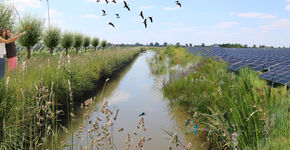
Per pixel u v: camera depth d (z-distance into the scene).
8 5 7.39
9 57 4.84
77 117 4.22
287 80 5.96
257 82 4.30
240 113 2.97
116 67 11.86
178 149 3.02
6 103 3.00
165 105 5.20
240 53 21.17
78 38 16.89
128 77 9.63
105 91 6.84
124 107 5.04
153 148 3.04
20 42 8.99
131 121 4.12
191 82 5.41
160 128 3.79
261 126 2.72
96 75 7.46
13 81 3.63
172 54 20.08
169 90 6.13
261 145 2.36
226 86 3.85
